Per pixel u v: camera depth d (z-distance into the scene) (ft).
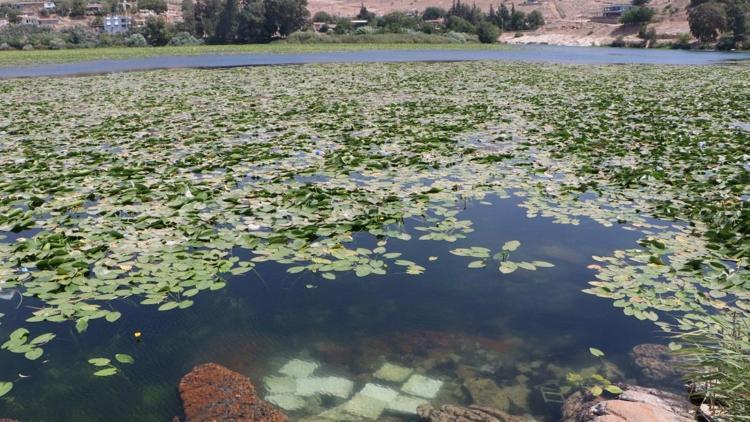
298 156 29.53
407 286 16.03
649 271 15.83
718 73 88.63
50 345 12.97
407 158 28.32
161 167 27.32
